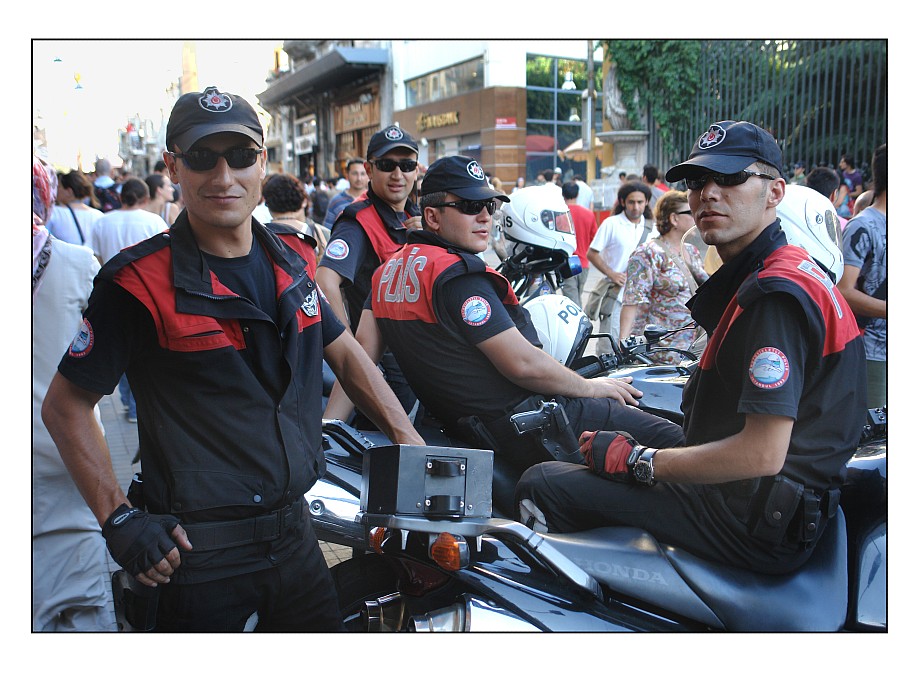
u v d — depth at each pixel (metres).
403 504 1.88
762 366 1.77
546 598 2.00
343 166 24.56
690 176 2.01
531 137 22.12
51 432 1.69
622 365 3.14
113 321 1.66
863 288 3.68
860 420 1.90
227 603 1.76
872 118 10.35
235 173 1.68
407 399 3.33
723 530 1.97
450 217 2.50
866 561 2.09
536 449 2.43
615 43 13.18
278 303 1.79
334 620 2.01
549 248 3.55
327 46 31.83
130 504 1.80
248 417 1.73
